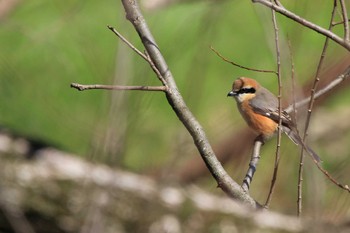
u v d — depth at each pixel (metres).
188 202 10.05
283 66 9.32
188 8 16.77
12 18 16.06
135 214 9.96
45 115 16.12
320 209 7.64
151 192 10.13
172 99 7.29
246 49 18.45
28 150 11.20
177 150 10.39
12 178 10.62
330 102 14.94
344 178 8.96
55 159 11.04
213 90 17.36
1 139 11.45
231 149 13.45
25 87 16.50
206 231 9.90
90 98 16.75
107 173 9.24
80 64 17.17
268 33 9.48
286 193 12.52
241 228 9.76
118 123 8.54
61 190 10.52
